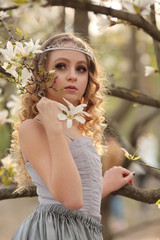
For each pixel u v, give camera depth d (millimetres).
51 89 2773
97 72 3027
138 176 13648
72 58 2805
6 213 13836
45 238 2623
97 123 3162
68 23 5402
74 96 2799
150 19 3572
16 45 2658
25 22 5051
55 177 2453
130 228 7523
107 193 3246
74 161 2695
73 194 2441
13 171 3561
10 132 4180
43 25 5734
